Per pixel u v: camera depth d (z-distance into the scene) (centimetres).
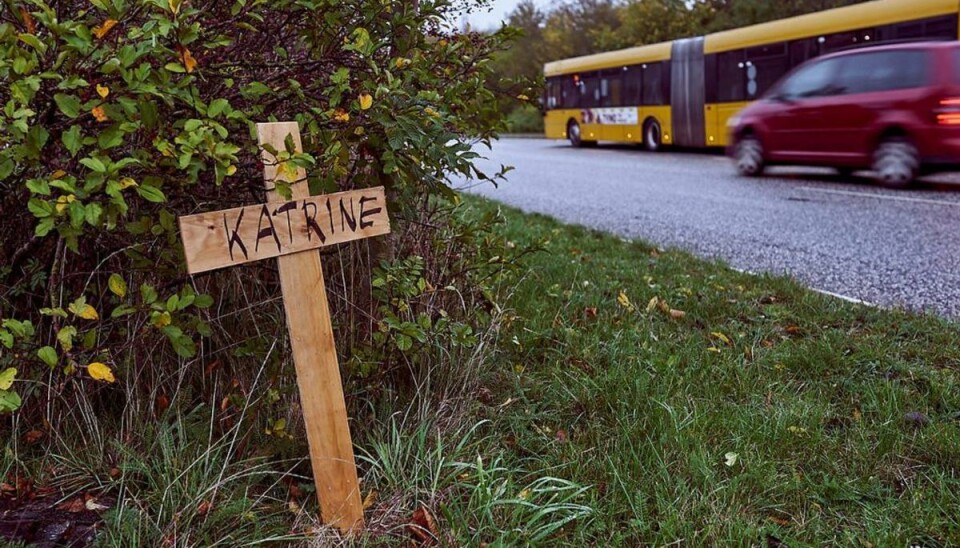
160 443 273
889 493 280
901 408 343
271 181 231
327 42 281
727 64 1798
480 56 348
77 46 208
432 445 295
